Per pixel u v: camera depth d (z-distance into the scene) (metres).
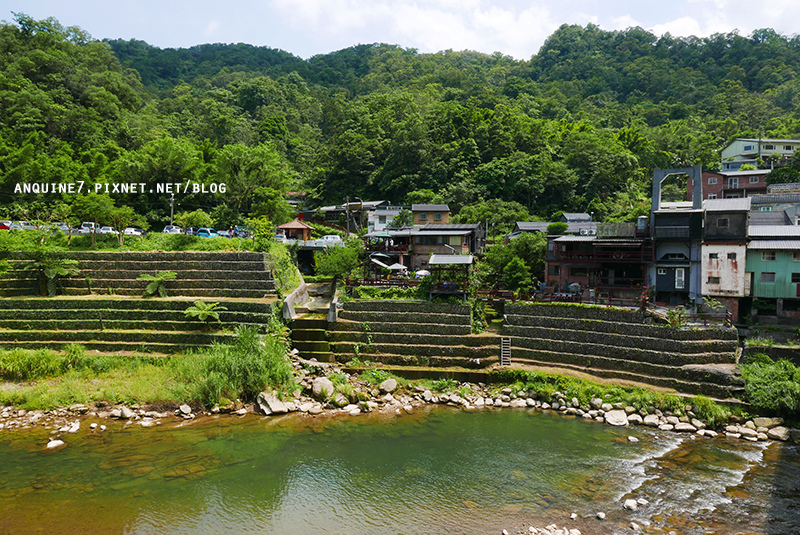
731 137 106.50
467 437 26.28
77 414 27.47
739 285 38.78
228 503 19.47
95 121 88.25
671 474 22.25
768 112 124.38
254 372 29.80
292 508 19.23
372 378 32.81
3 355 30.58
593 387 31.11
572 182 90.06
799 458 24.11
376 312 37.94
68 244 45.88
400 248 54.69
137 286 40.06
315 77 198.00
